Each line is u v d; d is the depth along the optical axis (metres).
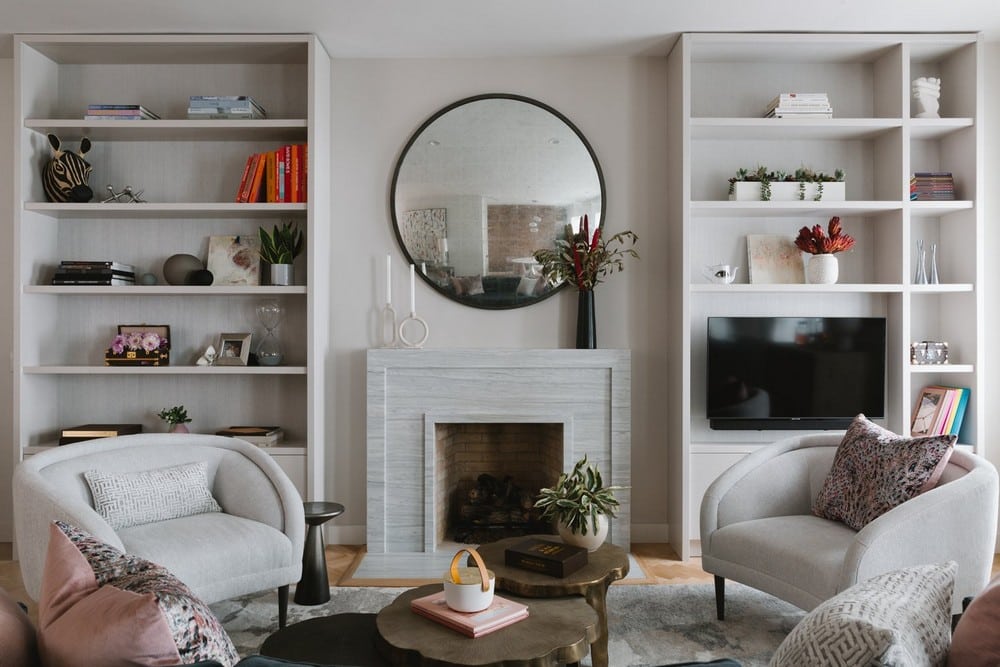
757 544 2.83
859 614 1.20
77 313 4.21
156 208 3.92
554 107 4.20
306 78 4.20
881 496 2.72
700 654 2.72
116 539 2.47
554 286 4.15
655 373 4.18
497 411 3.96
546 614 2.14
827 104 3.92
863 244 4.20
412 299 4.05
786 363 4.05
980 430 3.87
